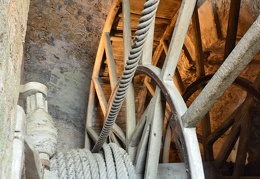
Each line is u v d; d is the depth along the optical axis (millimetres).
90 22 5871
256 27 1840
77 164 2545
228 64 1997
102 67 5160
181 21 2602
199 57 4559
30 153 1484
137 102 5664
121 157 2676
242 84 3945
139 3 4309
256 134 4977
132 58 2260
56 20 5535
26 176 1721
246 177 3848
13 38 1123
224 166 4141
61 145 5172
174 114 2365
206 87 2123
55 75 5379
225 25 4551
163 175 3119
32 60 5234
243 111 3969
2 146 914
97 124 5355
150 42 3133
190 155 2152
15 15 1156
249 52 1920
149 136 2707
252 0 4312
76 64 5645
